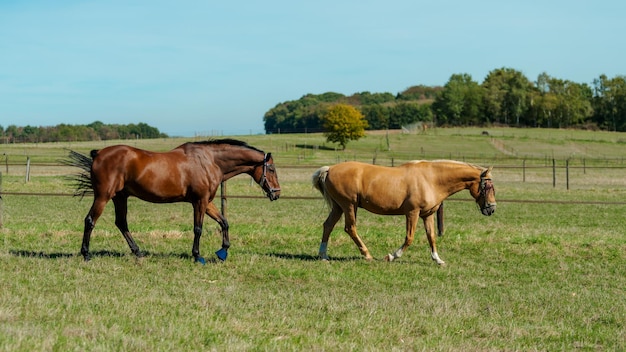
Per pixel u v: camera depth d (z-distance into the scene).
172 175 10.82
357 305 8.48
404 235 15.20
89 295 8.27
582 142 111.88
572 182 41.75
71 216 20.12
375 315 7.92
